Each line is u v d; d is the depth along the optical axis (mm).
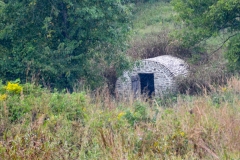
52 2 57938
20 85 33906
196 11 68875
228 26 67750
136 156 25141
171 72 75875
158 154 25688
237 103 37656
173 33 72312
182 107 34938
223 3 62906
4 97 31359
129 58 66688
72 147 26594
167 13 121875
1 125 28609
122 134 27656
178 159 24891
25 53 57500
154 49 90000
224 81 69750
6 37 58594
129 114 31766
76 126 29203
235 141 26531
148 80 81438
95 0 58156
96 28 59625
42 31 59312
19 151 24391
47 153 24625
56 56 57906
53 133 27859
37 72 56375
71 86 59094
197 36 68562
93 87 61531
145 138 27297
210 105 35562
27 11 58000
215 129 28281
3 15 58906
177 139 27219
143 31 105625
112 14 59562
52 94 34188
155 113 33844
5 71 57938
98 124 29453
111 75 76875
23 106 30766
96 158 24922
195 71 75812
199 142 26469
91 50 61938
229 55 65250
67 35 60312
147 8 129625
